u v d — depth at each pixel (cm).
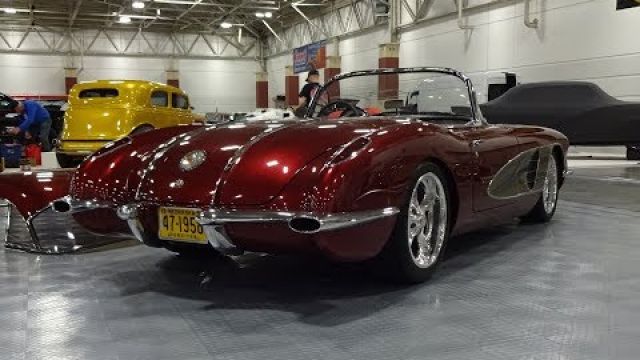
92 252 337
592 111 743
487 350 185
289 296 248
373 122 259
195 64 2759
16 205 339
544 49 1235
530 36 1268
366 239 226
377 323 212
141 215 249
